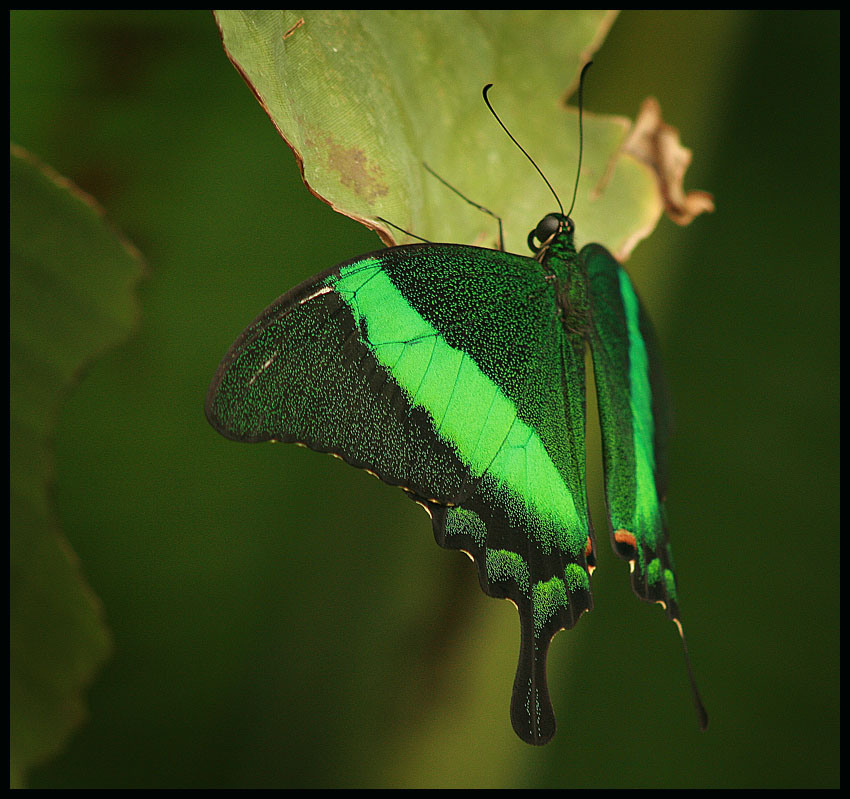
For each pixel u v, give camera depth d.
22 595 0.79
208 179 0.81
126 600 0.81
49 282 0.78
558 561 0.79
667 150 0.80
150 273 0.79
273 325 0.76
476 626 0.81
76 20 0.80
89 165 0.80
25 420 0.79
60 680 0.79
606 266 0.80
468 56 0.79
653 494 0.81
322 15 0.77
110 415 0.81
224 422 0.76
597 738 0.81
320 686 0.81
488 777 0.81
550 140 0.79
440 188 0.78
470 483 0.78
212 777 0.81
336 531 0.81
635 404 0.81
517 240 0.79
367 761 0.81
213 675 0.81
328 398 0.77
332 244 0.81
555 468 0.79
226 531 0.81
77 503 0.81
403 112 0.78
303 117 0.76
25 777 0.79
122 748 0.81
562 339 0.79
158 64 0.80
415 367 0.78
